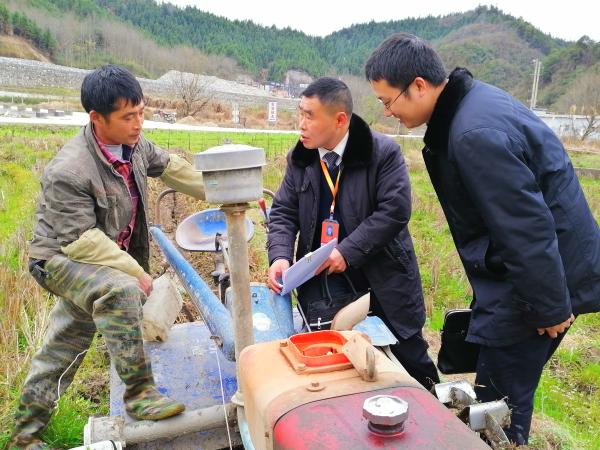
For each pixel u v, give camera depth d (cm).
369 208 322
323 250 269
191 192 330
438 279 658
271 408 173
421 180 1543
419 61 256
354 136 314
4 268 571
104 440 236
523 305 254
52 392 299
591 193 1398
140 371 261
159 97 5797
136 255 317
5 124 2584
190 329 349
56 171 261
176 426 251
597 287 264
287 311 289
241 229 214
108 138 274
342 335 206
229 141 212
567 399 430
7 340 437
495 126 240
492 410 238
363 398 171
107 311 257
